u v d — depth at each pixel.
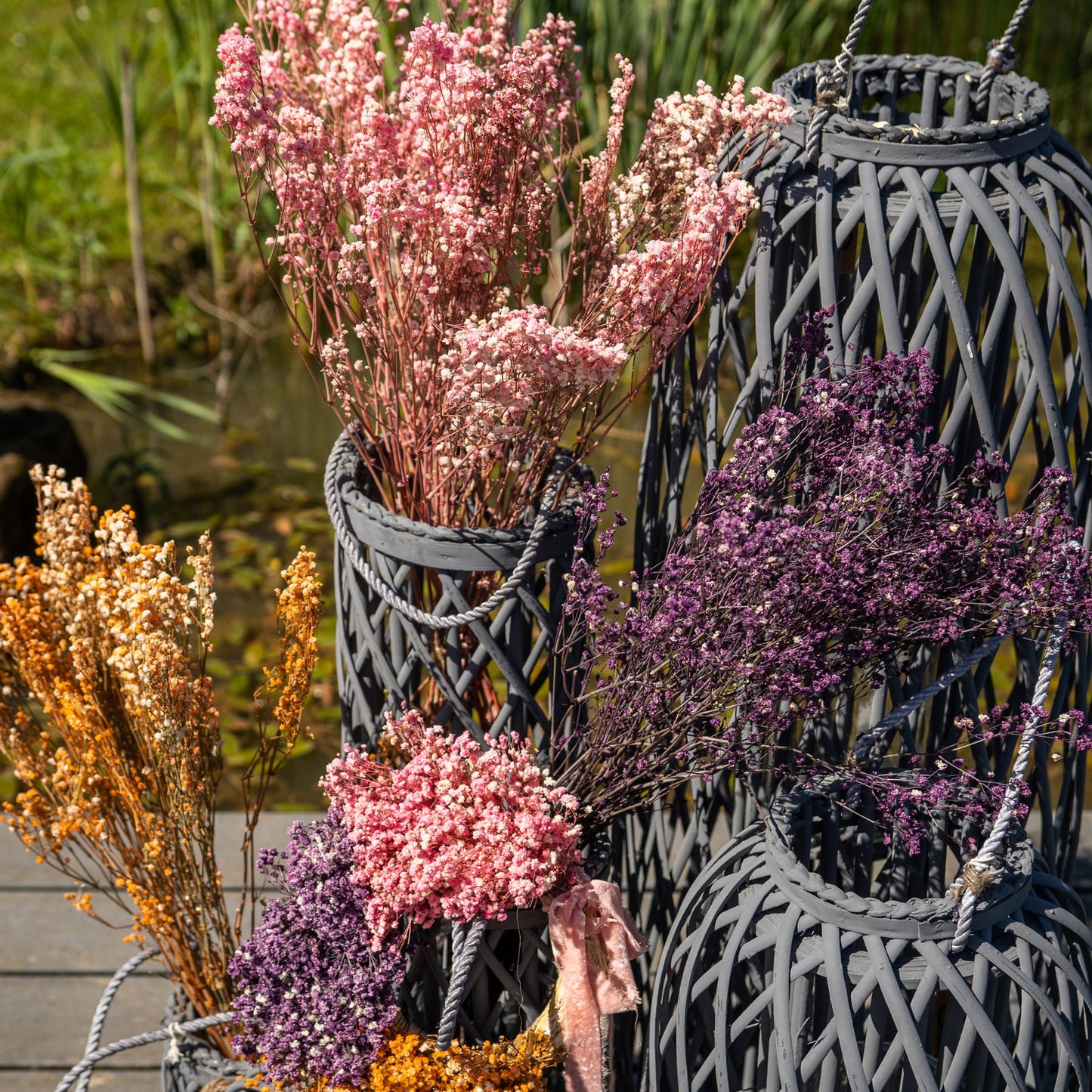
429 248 1.25
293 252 1.31
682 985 1.27
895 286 1.31
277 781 2.59
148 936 1.93
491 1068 1.29
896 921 1.15
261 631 2.95
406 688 1.43
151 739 1.43
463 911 1.23
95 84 4.82
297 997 1.31
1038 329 1.22
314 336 1.35
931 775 1.24
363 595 1.42
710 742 1.23
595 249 1.34
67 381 3.74
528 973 1.39
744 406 1.34
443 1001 1.47
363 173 1.25
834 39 4.15
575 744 1.38
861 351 1.35
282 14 1.31
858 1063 1.12
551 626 1.33
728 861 1.32
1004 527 1.16
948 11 4.37
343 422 1.44
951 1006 1.20
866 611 1.14
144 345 3.81
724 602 1.17
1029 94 1.37
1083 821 2.21
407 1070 1.27
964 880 1.15
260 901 1.47
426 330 1.30
